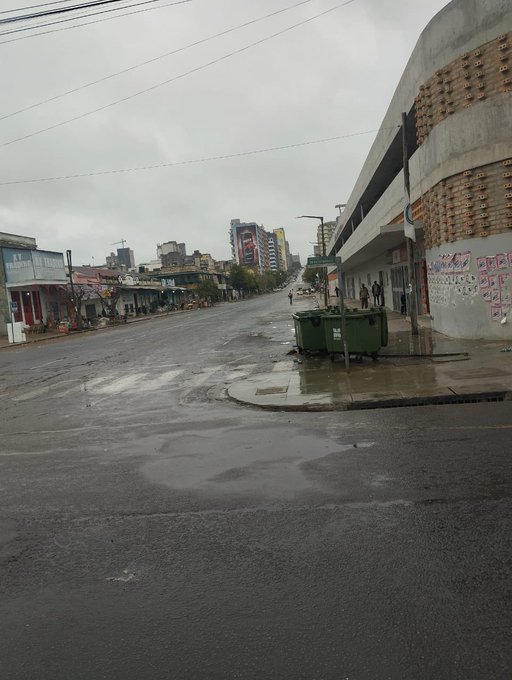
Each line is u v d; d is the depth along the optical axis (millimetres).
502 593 3549
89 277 66125
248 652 3164
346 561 4121
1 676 3113
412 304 17828
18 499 6156
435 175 16875
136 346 26375
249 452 7324
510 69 14336
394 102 23141
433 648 3066
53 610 3793
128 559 4484
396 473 5992
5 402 13328
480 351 13883
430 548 4215
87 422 10203
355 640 3186
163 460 7262
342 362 14773
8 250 47750
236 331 30078
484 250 15297
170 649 3254
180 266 125500
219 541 4668
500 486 5367
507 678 2807
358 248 34844
